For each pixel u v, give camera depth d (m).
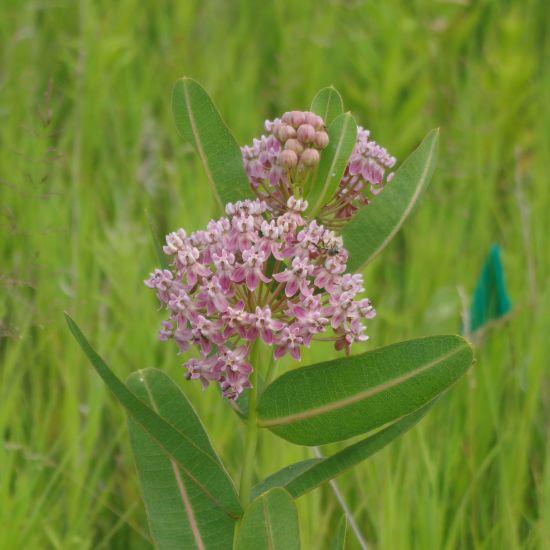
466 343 0.64
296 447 0.89
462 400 0.95
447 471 0.88
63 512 0.88
